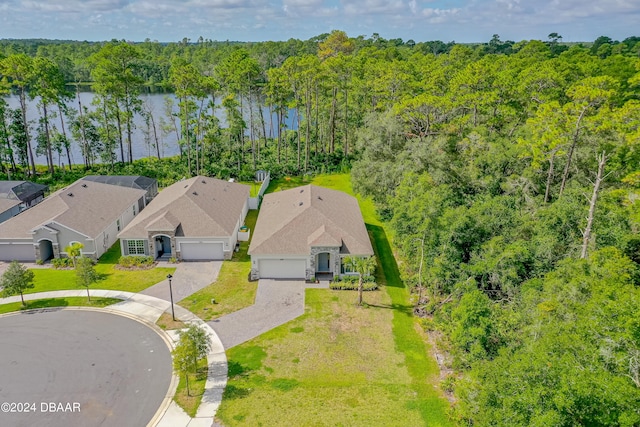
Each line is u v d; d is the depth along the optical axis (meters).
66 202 42.34
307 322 31.23
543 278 28.44
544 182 41.06
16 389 24.38
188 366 23.59
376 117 54.06
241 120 67.38
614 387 15.74
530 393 16.59
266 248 36.56
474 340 24.08
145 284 36.16
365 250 36.69
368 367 26.77
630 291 19.50
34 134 77.38
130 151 68.25
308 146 68.06
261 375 25.89
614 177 35.78
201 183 48.09
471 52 83.62
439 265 30.62
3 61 56.69
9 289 31.67
